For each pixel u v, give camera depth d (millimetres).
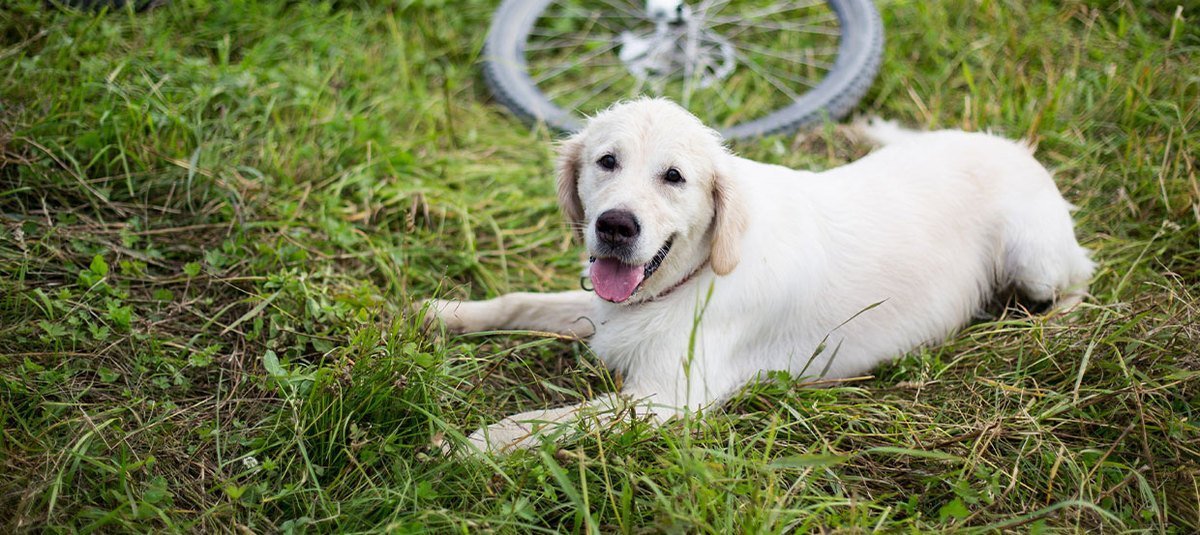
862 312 1667
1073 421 1607
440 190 2014
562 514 1515
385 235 1932
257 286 1767
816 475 1517
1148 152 2025
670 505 1452
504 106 2268
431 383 1598
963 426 1614
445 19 2432
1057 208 1799
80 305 1667
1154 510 1500
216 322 1724
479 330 1803
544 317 1818
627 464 1518
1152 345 1646
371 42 2332
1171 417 1588
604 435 1555
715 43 2395
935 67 2293
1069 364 1684
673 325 1678
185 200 1871
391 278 1841
